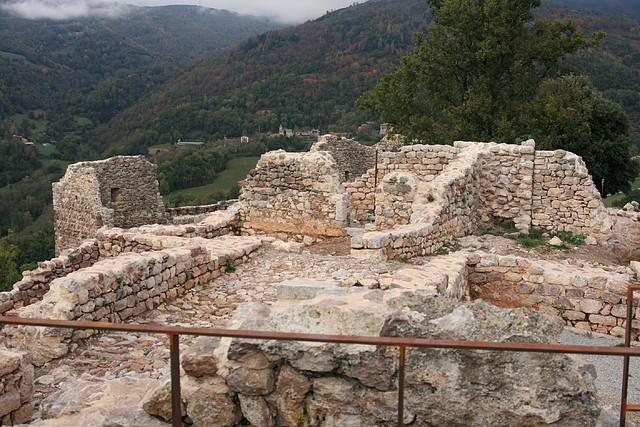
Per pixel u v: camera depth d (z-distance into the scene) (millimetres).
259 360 4371
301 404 4387
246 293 9547
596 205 15109
